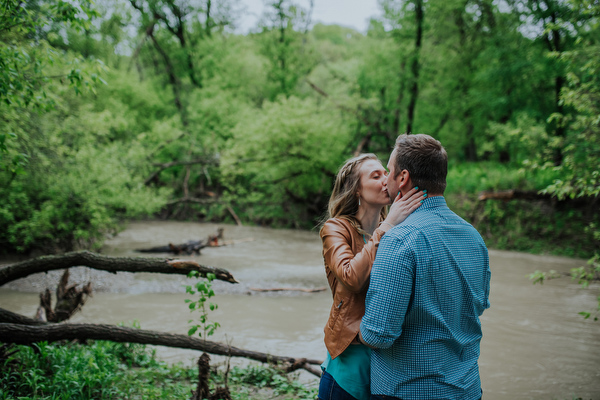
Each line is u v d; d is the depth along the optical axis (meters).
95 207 10.39
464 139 22.88
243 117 20.62
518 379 4.84
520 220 14.77
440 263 1.60
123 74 21.67
